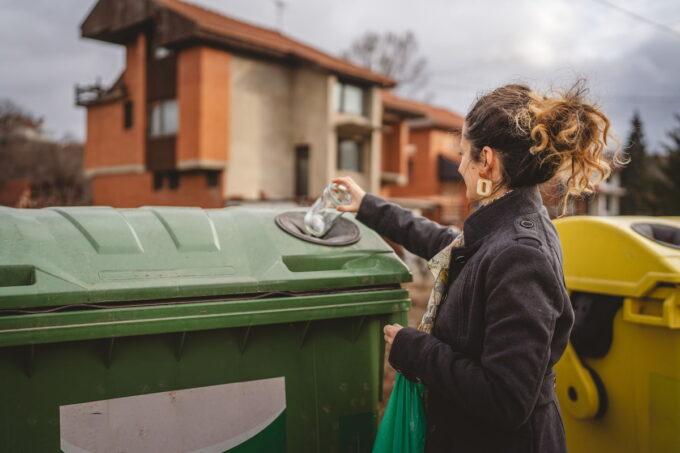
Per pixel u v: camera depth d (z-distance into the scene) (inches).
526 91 53.2
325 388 65.9
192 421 57.7
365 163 861.2
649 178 786.8
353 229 76.0
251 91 776.9
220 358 59.4
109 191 916.0
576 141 49.4
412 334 51.6
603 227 87.0
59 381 51.7
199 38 718.5
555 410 51.3
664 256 78.8
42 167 1376.7
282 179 813.9
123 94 842.2
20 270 52.0
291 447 63.7
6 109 1615.4
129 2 800.9
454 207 1010.1
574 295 93.1
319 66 777.6
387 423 56.1
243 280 59.9
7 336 47.7
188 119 741.3
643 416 82.3
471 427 50.3
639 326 82.7
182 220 64.8
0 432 49.6
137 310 53.2
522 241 47.1
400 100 1217.4
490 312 46.1
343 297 64.4
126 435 54.5
